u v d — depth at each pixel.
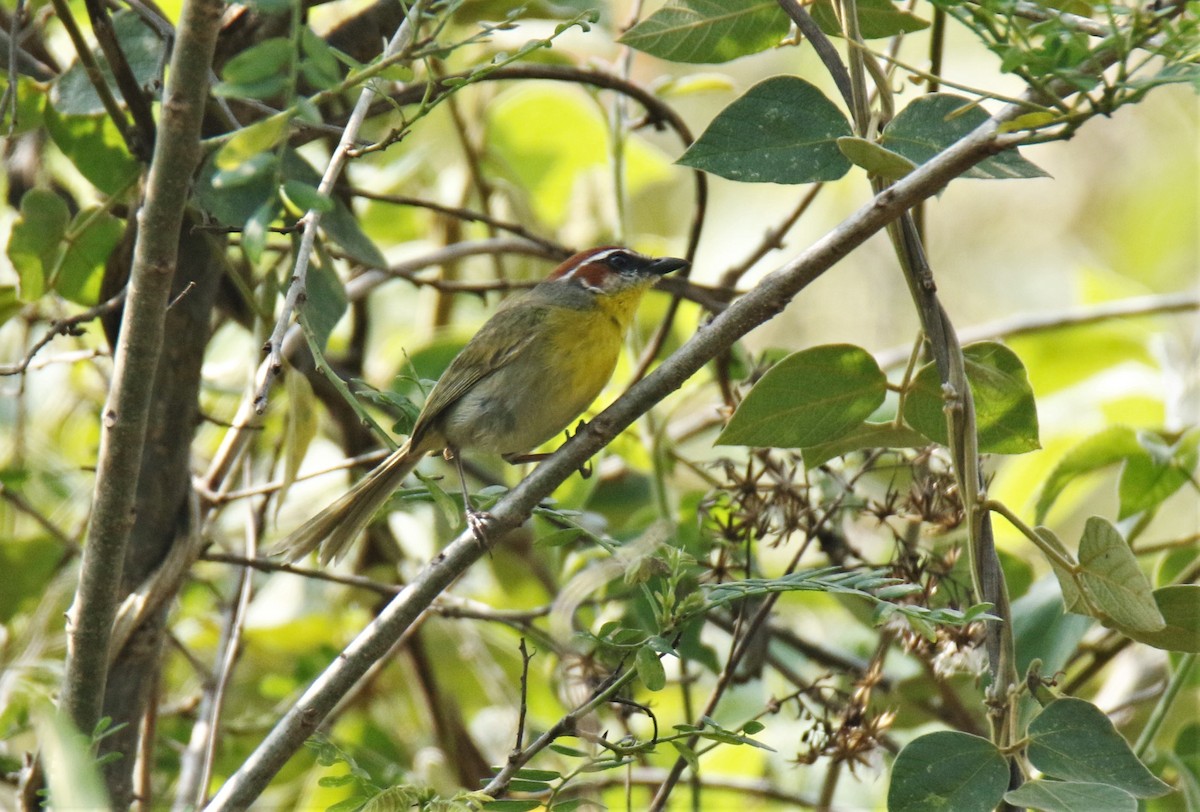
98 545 6.92
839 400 7.37
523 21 11.81
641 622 9.89
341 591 13.20
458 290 11.59
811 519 9.20
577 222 15.80
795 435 7.43
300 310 6.53
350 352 13.66
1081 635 8.99
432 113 15.63
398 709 13.78
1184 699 11.61
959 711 10.27
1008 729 6.52
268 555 9.20
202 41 6.01
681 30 8.05
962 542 9.49
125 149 9.35
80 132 9.29
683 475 13.50
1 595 11.45
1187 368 13.51
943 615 6.25
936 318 6.94
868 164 6.67
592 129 15.61
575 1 11.63
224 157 5.91
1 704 9.44
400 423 8.84
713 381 11.91
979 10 5.95
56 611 11.57
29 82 9.20
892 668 11.66
